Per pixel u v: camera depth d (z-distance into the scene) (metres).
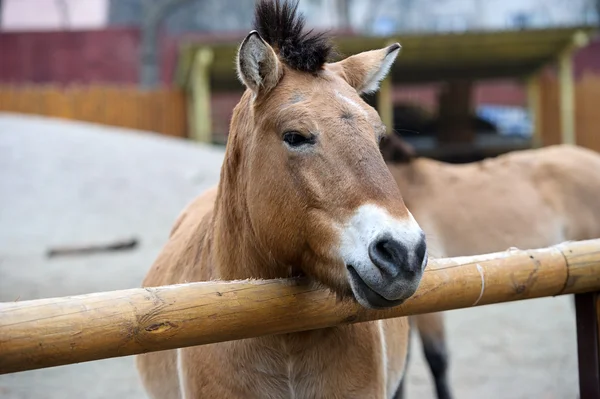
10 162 12.61
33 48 23.09
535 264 2.41
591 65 23.75
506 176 5.70
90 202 10.80
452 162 16.36
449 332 6.39
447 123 16.53
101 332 1.75
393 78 16.47
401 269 1.89
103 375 5.38
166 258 3.23
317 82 2.27
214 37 24.56
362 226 1.97
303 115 2.13
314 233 2.10
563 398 4.88
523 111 20.66
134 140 14.52
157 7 22.52
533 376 5.30
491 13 34.34
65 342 1.70
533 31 14.57
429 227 5.41
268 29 2.41
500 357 5.72
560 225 5.62
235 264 2.50
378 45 14.53
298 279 2.16
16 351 1.64
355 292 2.01
